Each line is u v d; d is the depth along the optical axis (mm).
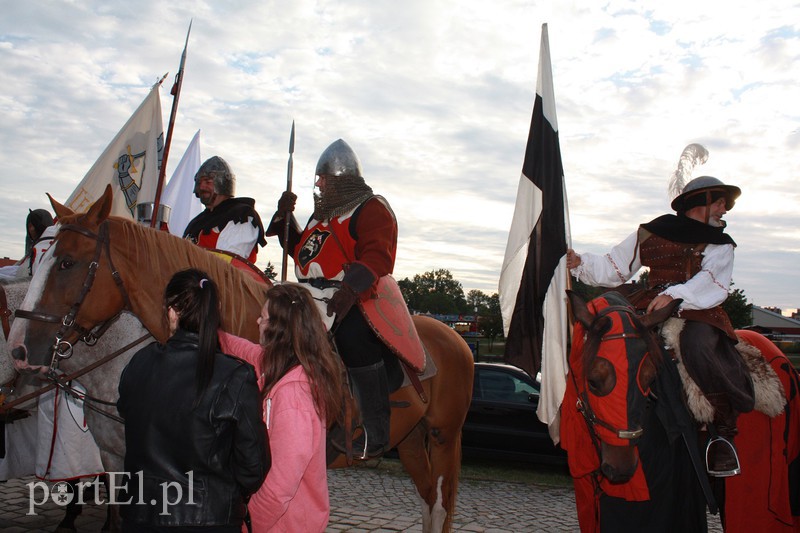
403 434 4004
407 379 3836
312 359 2461
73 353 3150
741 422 3404
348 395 3346
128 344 3186
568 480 8391
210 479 2117
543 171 4043
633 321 2969
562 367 3820
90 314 2918
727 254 3373
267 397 2455
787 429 3549
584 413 3012
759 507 3338
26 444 5012
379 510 6496
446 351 4312
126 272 3002
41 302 2816
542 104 4109
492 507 6926
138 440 2119
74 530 4730
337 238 3590
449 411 4285
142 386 2154
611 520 3039
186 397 2096
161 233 3201
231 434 2145
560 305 3867
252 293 3426
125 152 6297
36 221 5020
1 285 3537
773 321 44719
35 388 4023
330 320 3436
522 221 4086
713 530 6352
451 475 4363
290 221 4262
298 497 2498
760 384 3371
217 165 4488
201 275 2260
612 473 2805
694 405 3176
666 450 3104
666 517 3035
